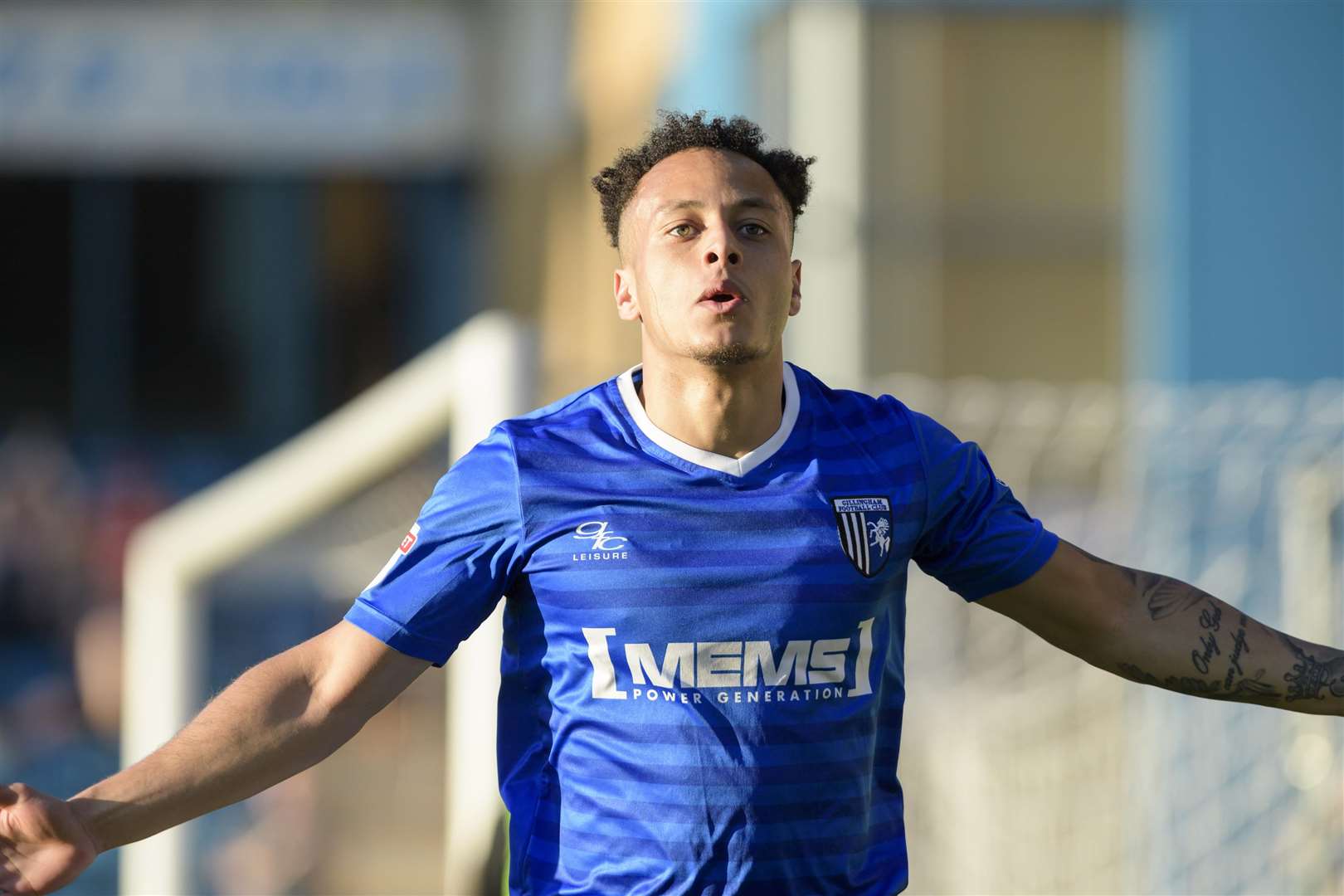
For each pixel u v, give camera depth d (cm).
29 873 772
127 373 5725
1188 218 2836
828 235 2764
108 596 4181
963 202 2812
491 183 5484
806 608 827
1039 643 1997
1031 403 2309
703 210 853
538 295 4775
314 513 1867
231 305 5741
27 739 3225
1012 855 1944
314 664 845
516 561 851
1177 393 2323
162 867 1909
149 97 5128
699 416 851
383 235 5756
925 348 2791
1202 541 2070
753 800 817
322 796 1909
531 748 870
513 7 5047
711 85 3053
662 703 821
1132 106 2845
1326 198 2848
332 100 5234
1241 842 1891
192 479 5391
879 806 884
